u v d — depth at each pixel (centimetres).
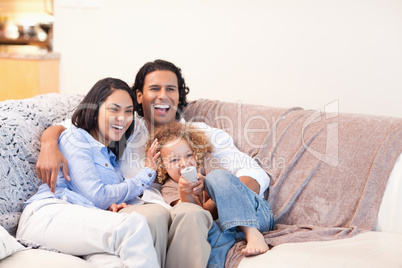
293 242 164
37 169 166
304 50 276
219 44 292
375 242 160
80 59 319
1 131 169
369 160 181
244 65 289
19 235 159
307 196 188
